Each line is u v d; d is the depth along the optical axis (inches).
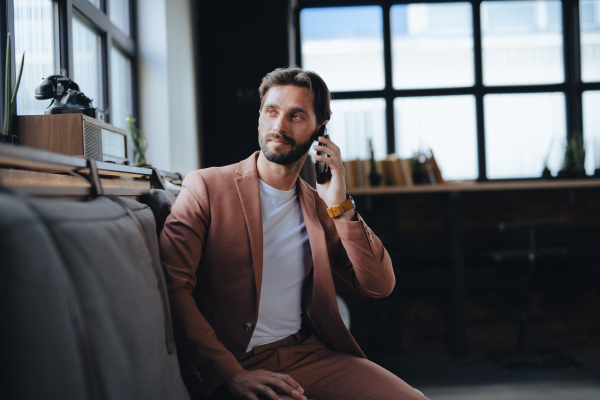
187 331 38.5
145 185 51.8
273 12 137.0
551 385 108.5
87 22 86.4
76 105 52.8
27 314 18.6
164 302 32.8
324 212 52.0
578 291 141.3
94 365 20.2
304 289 48.9
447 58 169.8
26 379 18.5
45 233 19.9
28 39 65.4
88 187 29.8
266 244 46.5
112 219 28.0
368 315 136.9
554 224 115.5
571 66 167.8
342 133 170.2
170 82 109.3
